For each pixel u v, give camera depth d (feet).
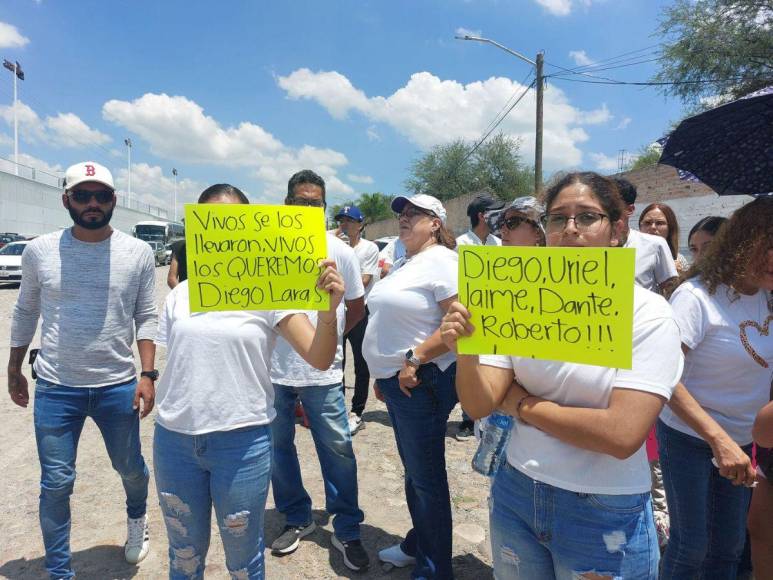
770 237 5.80
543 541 4.86
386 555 9.19
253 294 5.87
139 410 8.89
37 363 8.11
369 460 13.53
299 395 9.45
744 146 6.73
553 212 5.18
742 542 6.75
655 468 9.50
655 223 12.57
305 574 8.94
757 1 44.01
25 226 112.06
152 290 8.98
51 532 7.94
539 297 4.59
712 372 6.32
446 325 4.83
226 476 6.16
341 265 9.71
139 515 9.27
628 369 4.31
